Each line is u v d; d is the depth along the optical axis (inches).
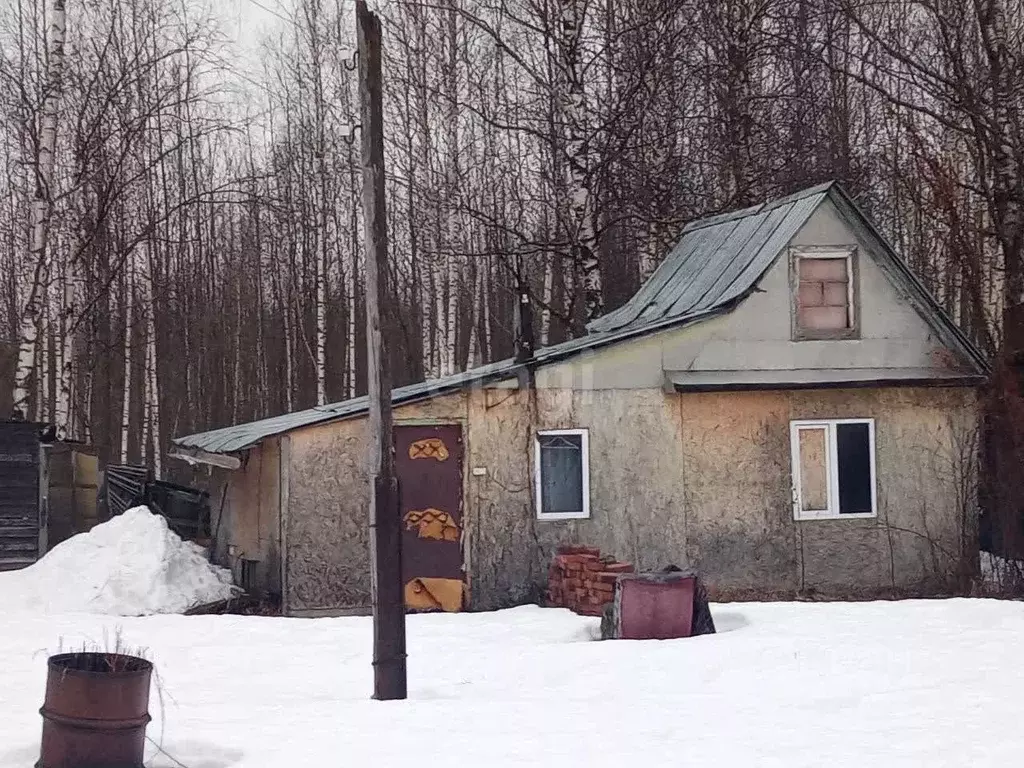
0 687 430.9
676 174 1110.4
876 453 727.1
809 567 715.4
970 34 1086.4
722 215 887.7
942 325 740.7
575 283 1020.5
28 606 647.1
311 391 1785.2
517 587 689.6
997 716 374.9
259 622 588.1
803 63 1278.3
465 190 1330.0
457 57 1331.2
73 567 679.7
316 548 667.4
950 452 733.9
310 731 356.5
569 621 585.3
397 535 417.4
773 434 719.7
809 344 727.1
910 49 1226.6
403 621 415.2
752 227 800.9
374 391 422.3
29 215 1236.5
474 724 367.2
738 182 1068.5
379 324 425.1
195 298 1803.6
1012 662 455.2
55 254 1197.7
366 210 428.8
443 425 692.7
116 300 1605.6
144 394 1689.2
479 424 693.9
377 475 417.4
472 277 1466.5
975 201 1102.4
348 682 451.2
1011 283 806.5
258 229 1721.2
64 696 309.7
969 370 740.0
